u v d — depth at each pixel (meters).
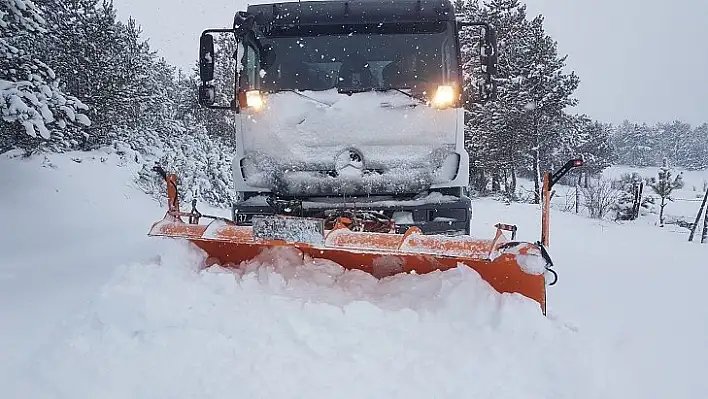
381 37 5.59
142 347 3.58
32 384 3.25
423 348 3.70
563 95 28.36
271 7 5.74
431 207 5.11
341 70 5.60
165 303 4.07
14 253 7.67
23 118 10.81
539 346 3.71
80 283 5.61
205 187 20.38
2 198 11.41
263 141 5.32
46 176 13.81
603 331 4.28
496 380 3.35
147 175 17.47
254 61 5.63
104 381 3.25
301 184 5.20
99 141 22.81
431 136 5.22
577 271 7.09
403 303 4.29
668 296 5.64
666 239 12.44
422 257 4.68
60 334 3.88
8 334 4.02
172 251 4.68
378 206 5.12
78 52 23.06
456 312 4.08
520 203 27.09
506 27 29.75
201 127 25.38
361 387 3.19
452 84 5.45
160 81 35.91
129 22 29.23
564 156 33.28
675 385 3.44
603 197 22.88
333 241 4.07
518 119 28.14
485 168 30.48
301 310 4.07
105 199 13.73
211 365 3.38
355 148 5.18
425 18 5.59
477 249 3.83
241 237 4.30
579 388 3.29
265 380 3.21
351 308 4.02
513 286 4.29
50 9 17.84
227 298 4.26
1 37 11.43
